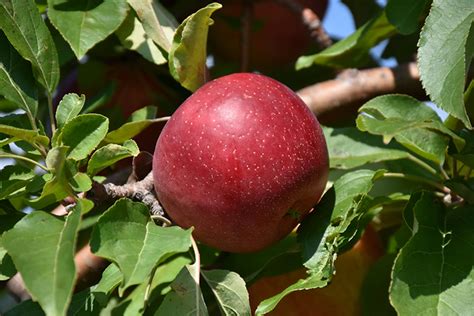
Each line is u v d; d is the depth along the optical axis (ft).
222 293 1.82
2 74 1.88
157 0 2.14
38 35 1.91
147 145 2.21
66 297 1.52
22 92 1.89
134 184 1.87
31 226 1.64
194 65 1.92
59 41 2.28
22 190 1.81
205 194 1.76
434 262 1.78
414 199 1.89
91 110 2.26
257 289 1.95
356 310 1.97
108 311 1.84
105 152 1.80
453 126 1.98
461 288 1.74
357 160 2.10
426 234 1.82
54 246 1.60
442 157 1.98
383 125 1.86
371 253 2.06
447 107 1.72
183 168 1.77
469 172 1.98
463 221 1.85
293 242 1.94
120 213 1.69
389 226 2.18
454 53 1.74
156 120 1.93
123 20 2.01
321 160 1.80
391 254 2.02
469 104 1.93
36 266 1.56
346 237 1.82
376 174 1.87
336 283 1.98
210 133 1.76
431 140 1.99
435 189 2.02
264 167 1.75
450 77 1.73
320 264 1.81
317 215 1.86
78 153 1.79
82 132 1.81
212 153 1.75
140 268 1.62
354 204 1.82
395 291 1.74
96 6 2.01
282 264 1.93
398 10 2.10
